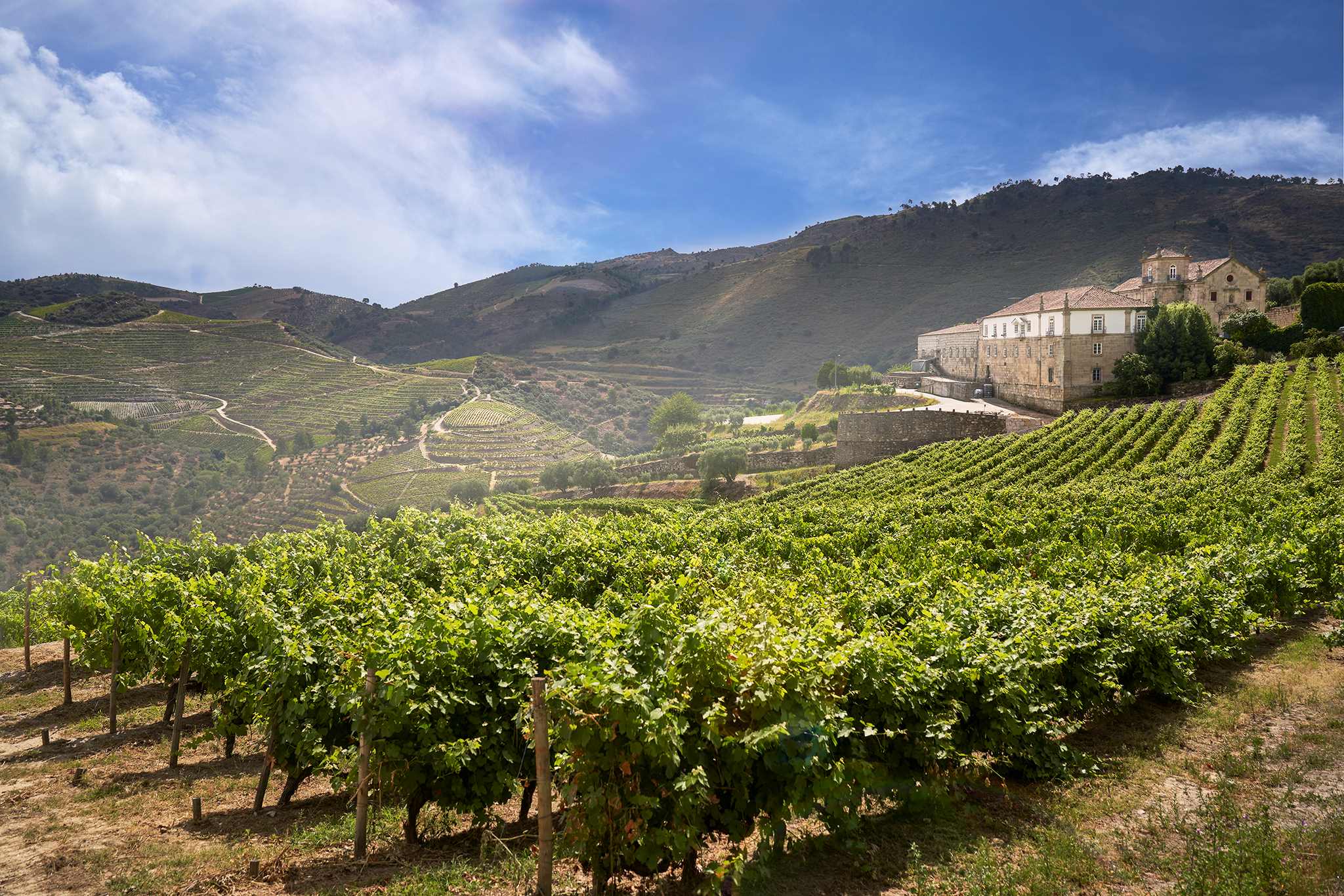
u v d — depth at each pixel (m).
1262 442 54.22
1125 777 10.25
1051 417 79.50
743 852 7.92
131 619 15.80
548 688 7.64
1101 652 12.21
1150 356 78.31
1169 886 7.30
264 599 14.28
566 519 27.72
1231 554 19.33
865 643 9.27
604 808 7.36
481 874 8.08
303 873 8.38
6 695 19.91
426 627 9.73
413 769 8.96
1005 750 10.60
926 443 76.19
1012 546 28.50
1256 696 13.13
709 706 7.91
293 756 10.67
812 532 33.00
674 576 19.17
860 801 9.14
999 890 7.23
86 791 11.88
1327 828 7.96
